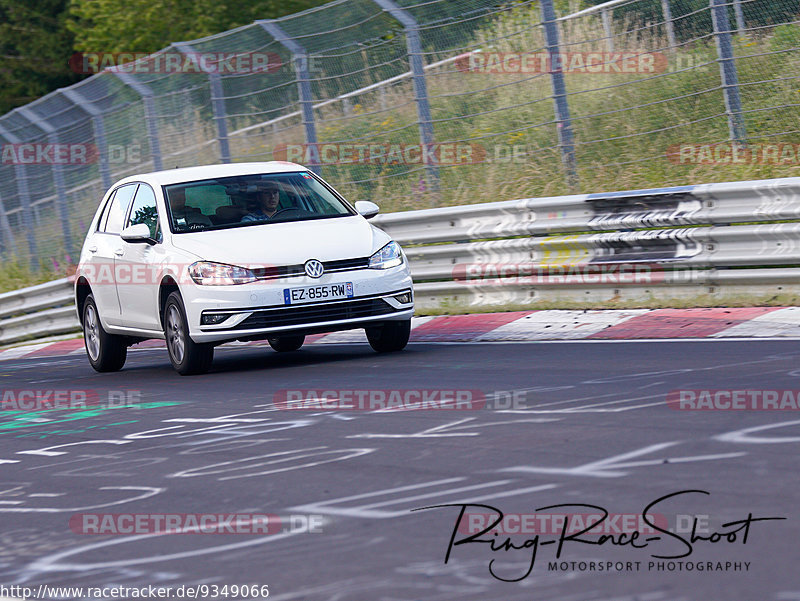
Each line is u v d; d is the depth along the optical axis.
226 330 32.66
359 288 33.31
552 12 49.47
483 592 12.87
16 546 17.14
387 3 53.44
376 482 18.31
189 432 24.78
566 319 37.88
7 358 55.00
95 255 39.94
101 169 66.50
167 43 104.12
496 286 43.38
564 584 12.86
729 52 47.91
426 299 45.97
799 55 51.91
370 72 59.09
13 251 76.50
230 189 36.53
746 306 35.88
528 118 57.94
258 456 21.41
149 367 40.62
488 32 54.38
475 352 33.66
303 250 33.25
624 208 40.28
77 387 36.03
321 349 39.44
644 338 33.00
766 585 12.24
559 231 41.94
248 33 57.28
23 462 23.84
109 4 106.44
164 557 15.59
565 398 23.88
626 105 55.66
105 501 19.31
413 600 12.81
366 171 60.94
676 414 20.98
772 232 36.19
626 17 55.66
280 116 61.59
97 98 64.50
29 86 138.88
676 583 12.54
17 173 74.00
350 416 24.38
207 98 60.53
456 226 45.22
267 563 14.73
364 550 14.80
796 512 14.53
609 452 18.53
